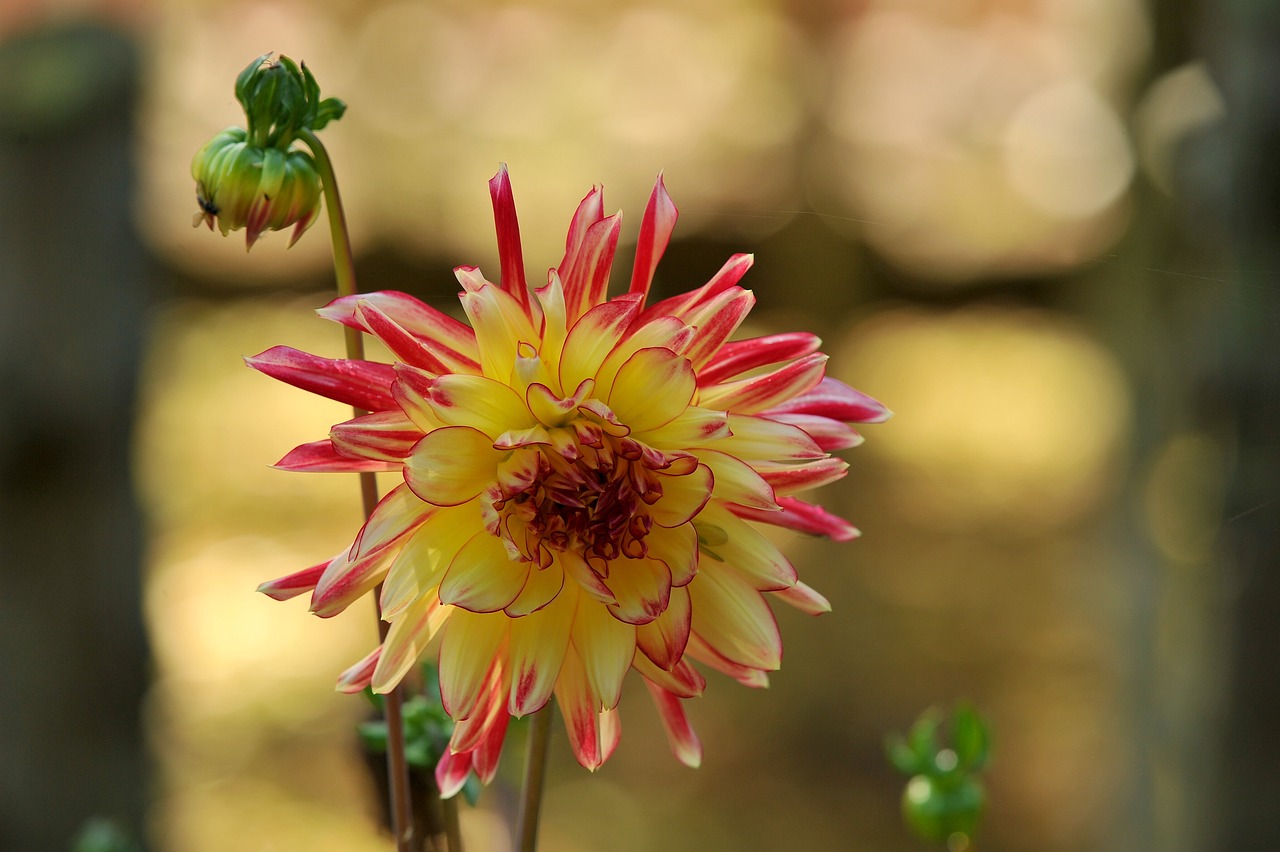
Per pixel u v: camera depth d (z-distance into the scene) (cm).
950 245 558
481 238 514
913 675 382
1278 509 200
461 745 113
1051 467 505
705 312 114
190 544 440
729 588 115
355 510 474
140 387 246
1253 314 195
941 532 467
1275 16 180
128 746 250
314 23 533
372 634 398
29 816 241
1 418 228
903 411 547
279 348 113
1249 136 186
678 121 573
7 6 237
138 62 239
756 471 114
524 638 114
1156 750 244
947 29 573
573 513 113
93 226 232
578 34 573
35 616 237
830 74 577
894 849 309
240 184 115
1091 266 302
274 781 311
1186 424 224
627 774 342
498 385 113
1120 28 241
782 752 351
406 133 536
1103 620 309
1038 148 544
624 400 114
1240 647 209
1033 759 339
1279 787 210
